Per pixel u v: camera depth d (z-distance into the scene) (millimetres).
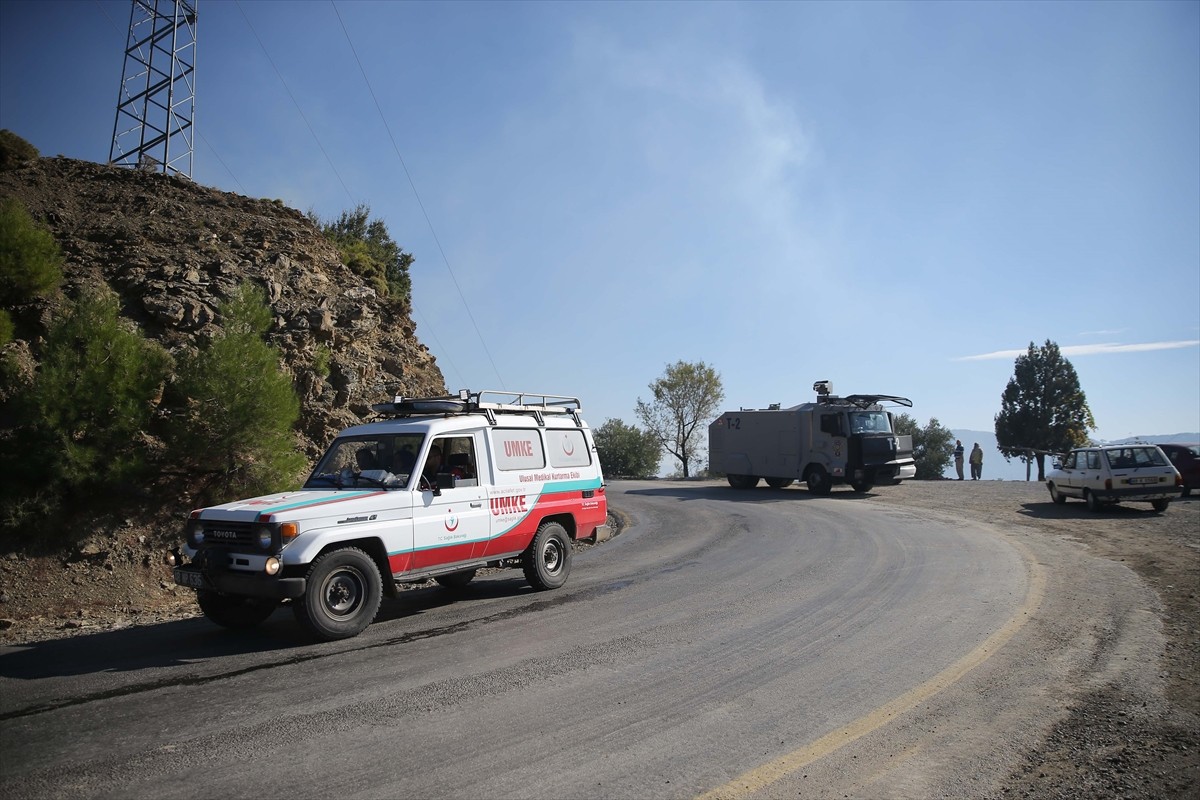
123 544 10914
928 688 5578
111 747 4465
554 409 10609
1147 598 8617
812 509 19859
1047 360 54969
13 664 6461
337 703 5277
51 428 10625
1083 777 4125
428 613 8477
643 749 4465
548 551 9836
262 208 21438
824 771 4188
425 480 8273
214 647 7000
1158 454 17562
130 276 14570
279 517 6898
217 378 12016
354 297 18297
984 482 28766
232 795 3828
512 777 4066
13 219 13172
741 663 6211
